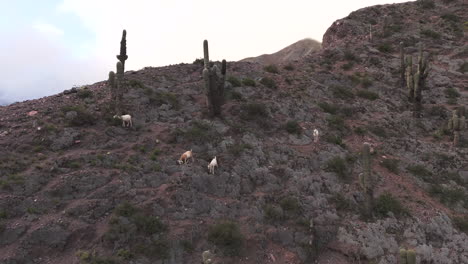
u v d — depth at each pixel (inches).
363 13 1537.9
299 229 459.2
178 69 842.8
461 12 1470.2
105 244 385.1
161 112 636.7
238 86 782.5
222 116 655.1
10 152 480.1
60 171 459.2
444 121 887.1
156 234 408.2
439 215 535.2
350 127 765.9
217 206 464.8
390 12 1525.6
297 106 774.5
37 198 414.3
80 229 392.8
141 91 672.4
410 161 695.1
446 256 471.8
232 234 419.5
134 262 375.6
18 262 351.9
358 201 535.2
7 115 574.9
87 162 485.7
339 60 1151.6
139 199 444.5
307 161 592.7
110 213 422.0
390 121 837.8
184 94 716.0
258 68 963.3
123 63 611.5
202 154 552.1
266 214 469.4
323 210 502.6
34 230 376.8
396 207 522.0
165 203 448.1
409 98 914.7
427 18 1459.2
